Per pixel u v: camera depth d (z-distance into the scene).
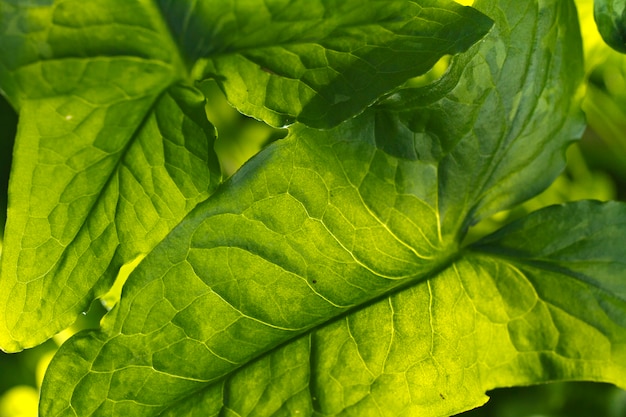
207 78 0.39
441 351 0.42
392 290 0.42
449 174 0.42
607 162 0.58
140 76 0.39
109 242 0.40
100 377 0.41
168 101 0.40
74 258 0.40
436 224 0.42
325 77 0.38
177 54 0.39
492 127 0.42
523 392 0.56
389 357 0.42
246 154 0.55
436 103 0.40
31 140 0.38
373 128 0.40
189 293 0.40
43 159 0.39
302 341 0.41
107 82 0.39
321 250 0.41
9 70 0.38
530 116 0.42
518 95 0.42
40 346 0.62
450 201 0.42
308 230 0.41
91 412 0.41
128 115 0.39
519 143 0.42
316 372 0.41
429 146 0.41
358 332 0.42
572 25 0.42
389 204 0.41
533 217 0.43
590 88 0.53
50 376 0.40
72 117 0.39
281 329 0.41
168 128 0.40
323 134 0.40
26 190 0.39
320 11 0.39
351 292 0.41
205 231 0.40
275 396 0.41
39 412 0.40
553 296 0.43
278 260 0.41
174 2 0.39
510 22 0.40
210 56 0.39
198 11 0.39
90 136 0.39
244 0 0.39
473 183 0.42
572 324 0.43
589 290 0.43
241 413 0.41
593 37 0.47
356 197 0.41
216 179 0.40
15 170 0.39
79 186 0.39
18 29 0.38
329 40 0.39
